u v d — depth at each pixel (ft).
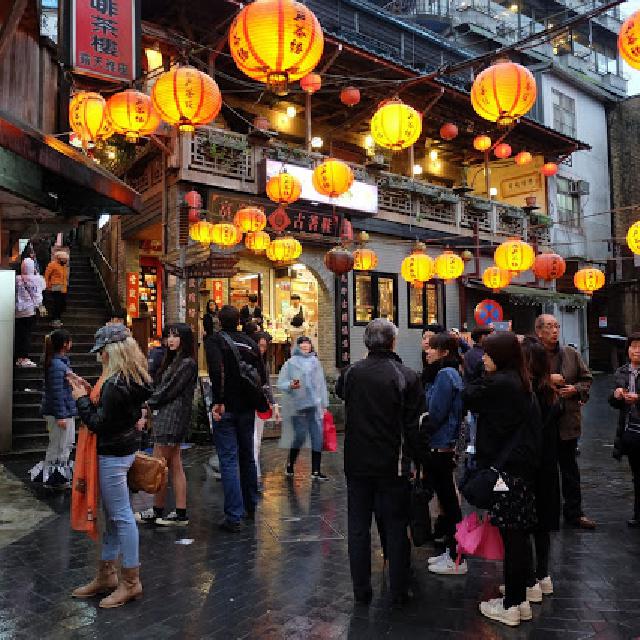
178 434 18.81
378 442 13.06
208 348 18.95
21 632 11.82
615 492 23.71
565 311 80.12
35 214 28.96
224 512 19.93
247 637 11.55
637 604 13.08
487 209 64.90
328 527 18.85
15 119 24.41
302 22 16.46
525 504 12.18
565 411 18.98
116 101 22.89
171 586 14.06
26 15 25.81
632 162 88.58
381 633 11.73
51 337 23.17
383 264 56.29
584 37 107.24
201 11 40.50
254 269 51.72
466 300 65.21
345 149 60.13
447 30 83.35
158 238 51.65
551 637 11.58
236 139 43.86
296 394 26.05
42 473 23.29
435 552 16.44
